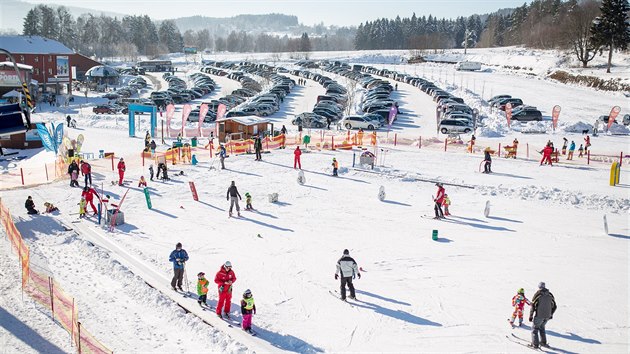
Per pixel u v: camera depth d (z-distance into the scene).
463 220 26.55
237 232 24.11
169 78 111.69
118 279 18.56
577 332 15.65
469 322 16.12
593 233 24.81
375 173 35.56
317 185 32.69
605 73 86.12
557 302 17.59
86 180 31.41
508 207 29.00
